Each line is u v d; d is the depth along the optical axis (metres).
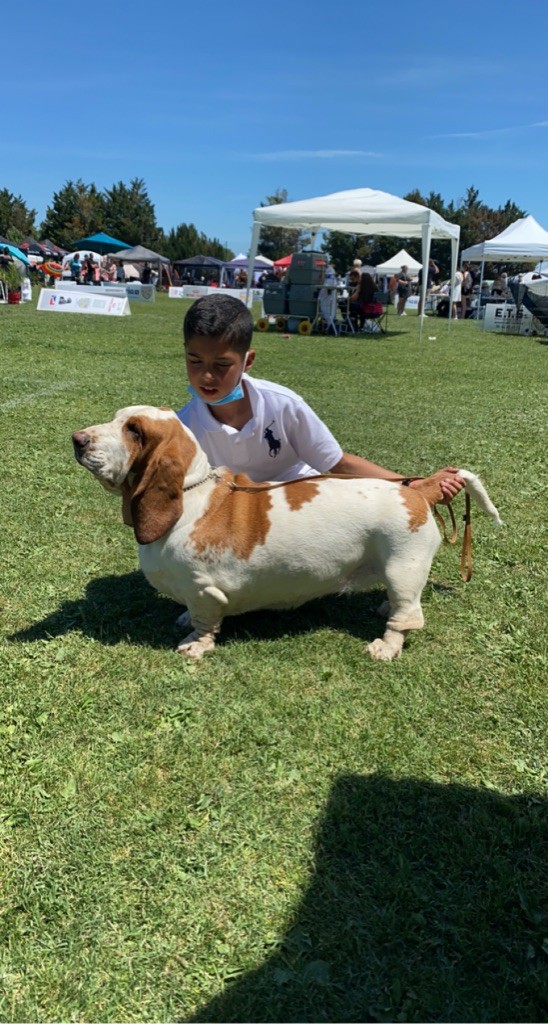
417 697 2.86
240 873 2.05
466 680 3.00
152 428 2.84
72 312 22.50
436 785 2.40
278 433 3.51
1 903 1.94
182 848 2.12
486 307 23.69
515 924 1.91
